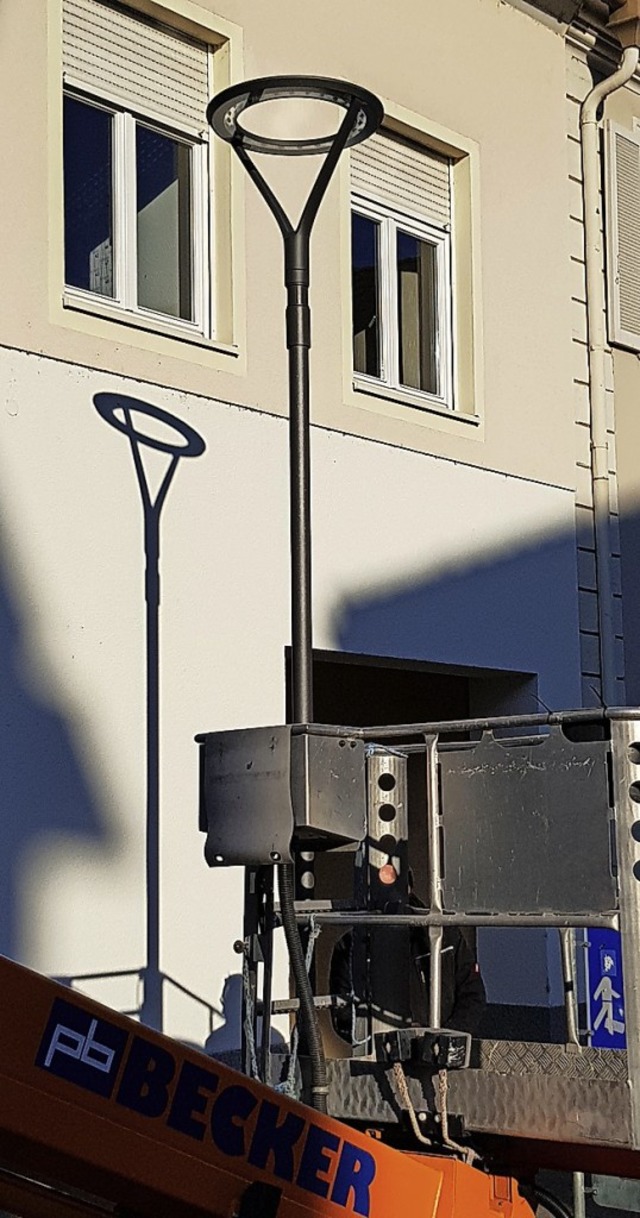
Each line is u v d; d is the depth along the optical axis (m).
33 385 7.75
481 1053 4.80
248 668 8.56
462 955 6.72
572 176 11.11
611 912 4.56
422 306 10.17
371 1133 4.96
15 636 7.56
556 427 10.71
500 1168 4.88
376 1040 4.90
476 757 4.89
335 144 5.78
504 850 4.81
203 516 8.45
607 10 11.20
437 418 9.84
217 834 4.85
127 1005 7.81
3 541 7.56
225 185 8.88
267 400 8.88
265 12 9.09
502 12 10.65
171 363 8.38
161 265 8.71
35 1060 3.54
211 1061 3.85
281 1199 3.98
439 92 10.12
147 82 8.63
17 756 7.51
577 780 4.68
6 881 7.41
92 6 8.35
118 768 7.91
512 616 10.16
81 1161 3.61
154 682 8.11
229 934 8.27
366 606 9.23
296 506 5.69
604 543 10.88
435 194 10.27
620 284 11.28
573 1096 4.54
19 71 7.85
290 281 5.81
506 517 10.22
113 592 7.98
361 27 9.64
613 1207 6.84
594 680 10.78
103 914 7.77
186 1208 3.83
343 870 9.84
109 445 8.05
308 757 4.70
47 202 7.90
